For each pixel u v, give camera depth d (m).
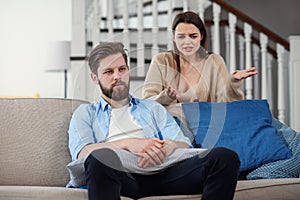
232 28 5.25
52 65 5.43
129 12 5.78
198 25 2.96
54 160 2.84
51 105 2.96
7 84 6.03
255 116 3.26
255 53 5.48
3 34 6.05
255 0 6.34
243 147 3.07
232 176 2.27
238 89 3.45
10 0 6.07
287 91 5.39
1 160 2.80
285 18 6.34
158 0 5.66
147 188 2.47
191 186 2.41
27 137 2.86
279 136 3.17
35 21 6.08
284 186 2.63
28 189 2.40
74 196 2.34
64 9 6.11
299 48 5.22
